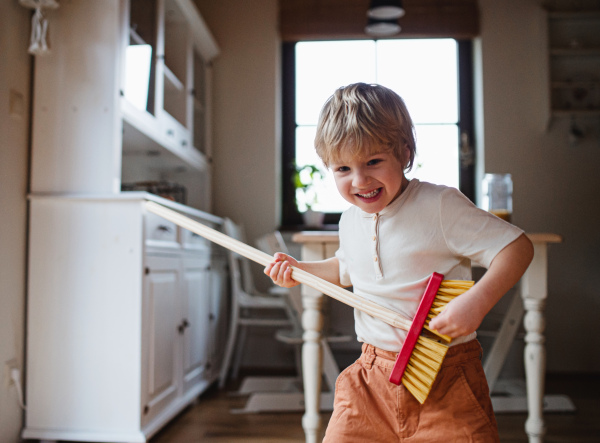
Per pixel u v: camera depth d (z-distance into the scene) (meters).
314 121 3.65
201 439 2.00
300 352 2.88
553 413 2.40
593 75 3.41
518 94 3.41
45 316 1.89
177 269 2.28
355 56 3.65
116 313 1.86
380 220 0.96
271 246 2.23
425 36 3.51
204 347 2.71
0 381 1.74
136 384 1.83
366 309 0.92
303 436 2.05
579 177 3.36
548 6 3.43
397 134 0.88
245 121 3.50
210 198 3.38
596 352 3.28
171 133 2.62
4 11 1.83
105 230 1.89
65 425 1.85
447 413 0.88
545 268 1.88
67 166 1.95
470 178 3.54
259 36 3.54
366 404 0.93
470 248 0.90
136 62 2.18
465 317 0.82
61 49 1.98
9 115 1.84
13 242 1.84
